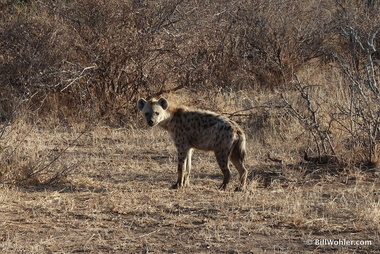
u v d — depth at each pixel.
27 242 14.41
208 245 14.05
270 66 37.16
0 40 31.75
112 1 31.94
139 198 18.41
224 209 16.83
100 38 31.50
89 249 13.91
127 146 27.27
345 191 18.81
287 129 27.81
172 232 15.02
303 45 38.19
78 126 30.42
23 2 36.22
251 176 21.97
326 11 41.34
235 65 36.56
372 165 22.25
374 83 24.05
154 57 32.62
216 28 35.56
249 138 27.80
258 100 32.47
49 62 31.16
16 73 31.44
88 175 22.36
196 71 33.12
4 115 29.92
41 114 31.64
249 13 38.06
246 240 14.31
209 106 31.64
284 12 39.38
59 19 32.84
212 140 19.94
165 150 26.66
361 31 36.94
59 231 15.26
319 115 27.69
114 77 32.00
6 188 19.75
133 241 14.46
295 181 20.88
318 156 23.52
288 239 14.34
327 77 35.06
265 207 16.97
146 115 21.02
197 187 20.27
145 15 32.66
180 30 34.84
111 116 31.58
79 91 31.89
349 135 25.14
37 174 20.95
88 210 17.05
